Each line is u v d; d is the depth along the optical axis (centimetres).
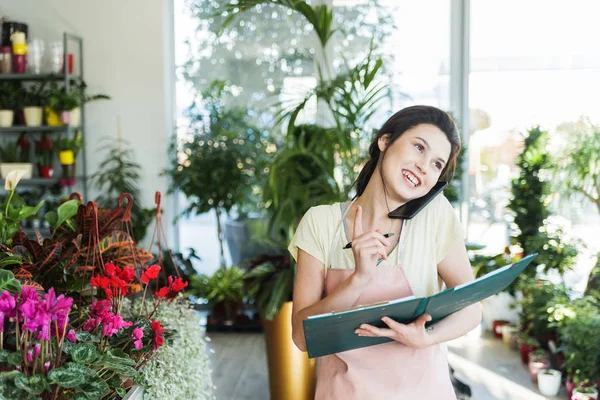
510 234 543
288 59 565
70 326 178
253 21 566
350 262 155
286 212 395
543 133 481
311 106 558
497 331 487
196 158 528
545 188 475
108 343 176
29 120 527
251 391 390
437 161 146
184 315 245
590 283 420
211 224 580
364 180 160
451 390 158
